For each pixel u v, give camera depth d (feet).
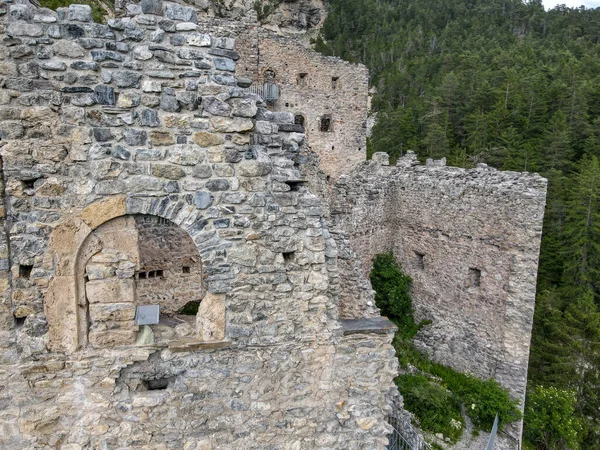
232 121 19.57
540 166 120.06
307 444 22.09
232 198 19.94
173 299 50.08
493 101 161.27
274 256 20.67
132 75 18.40
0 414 18.95
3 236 18.08
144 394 20.18
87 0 67.10
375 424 22.80
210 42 19.04
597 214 91.30
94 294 19.48
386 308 62.08
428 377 51.83
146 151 18.85
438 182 57.72
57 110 17.97
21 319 19.01
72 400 19.57
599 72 181.98
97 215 18.78
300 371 21.61
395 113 191.72
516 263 48.80
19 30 17.33
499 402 47.09
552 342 72.90
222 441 21.07
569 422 52.26
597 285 88.43
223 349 20.62
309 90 86.74
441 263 58.08
